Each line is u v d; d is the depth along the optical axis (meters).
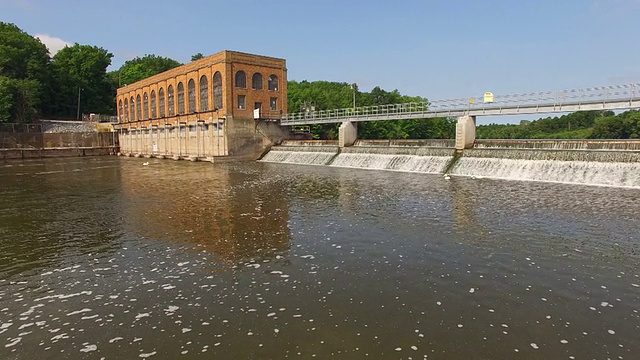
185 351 8.40
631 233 16.59
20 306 10.65
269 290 11.48
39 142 83.75
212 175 41.31
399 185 30.64
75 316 10.05
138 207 23.64
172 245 15.86
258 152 66.06
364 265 13.44
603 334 8.98
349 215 20.75
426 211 21.31
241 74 65.50
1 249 15.55
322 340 8.78
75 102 116.88
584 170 29.70
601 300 10.67
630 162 27.75
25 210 23.08
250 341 8.76
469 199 24.27
